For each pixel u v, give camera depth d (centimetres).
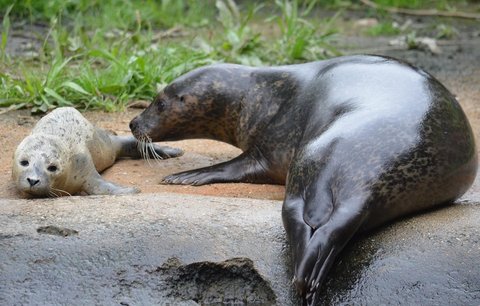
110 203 1728
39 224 1627
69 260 1548
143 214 1669
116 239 1589
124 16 3984
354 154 1653
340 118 1775
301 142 1920
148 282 1532
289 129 2042
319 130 1845
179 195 1822
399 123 1703
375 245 1577
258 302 1539
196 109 2245
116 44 3159
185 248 1577
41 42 3541
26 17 3997
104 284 1520
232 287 1558
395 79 1855
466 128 1798
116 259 1554
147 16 4062
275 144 2070
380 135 1680
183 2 4416
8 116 2594
